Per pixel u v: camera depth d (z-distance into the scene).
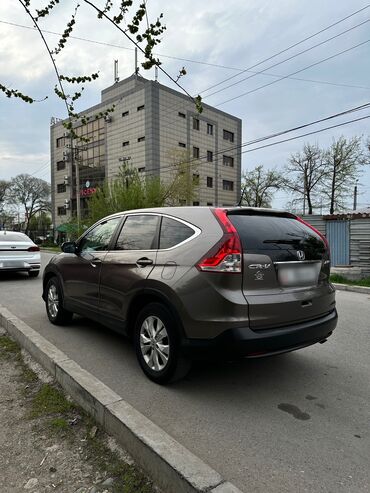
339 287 10.36
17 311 6.79
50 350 3.92
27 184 66.88
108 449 2.52
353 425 2.90
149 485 2.18
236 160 52.56
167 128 41.84
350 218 12.43
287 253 3.37
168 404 3.21
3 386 3.50
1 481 2.23
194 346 3.14
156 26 4.51
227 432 2.78
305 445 2.62
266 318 3.10
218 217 3.29
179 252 3.41
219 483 1.96
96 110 47.19
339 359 4.38
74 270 5.00
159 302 3.54
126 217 4.37
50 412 3.00
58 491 2.15
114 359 4.28
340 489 2.17
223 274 3.03
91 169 48.38
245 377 3.82
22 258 11.27
